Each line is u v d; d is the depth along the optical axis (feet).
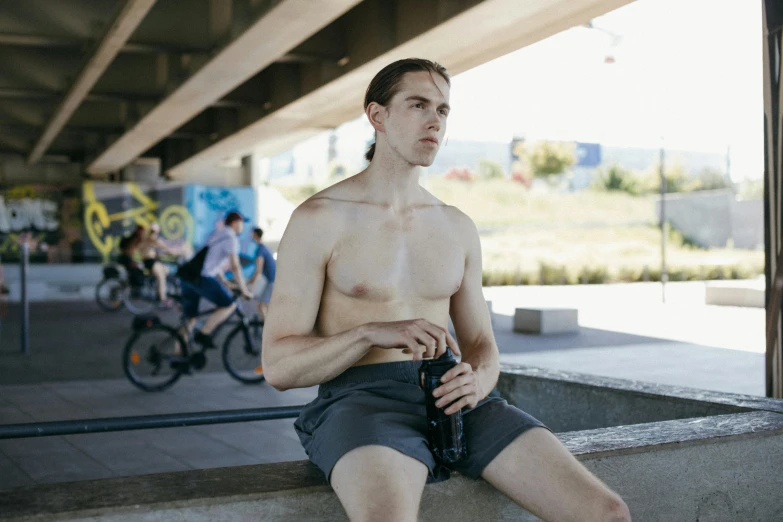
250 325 28.04
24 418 21.62
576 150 184.75
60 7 40.14
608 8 30.50
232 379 28.63
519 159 182.91
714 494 8.45
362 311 7.18
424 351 6.67
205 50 41.88
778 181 15.19
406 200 7.41
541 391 12.75
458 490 6.89
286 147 80.18
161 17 41.24
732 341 40.09
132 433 19.86
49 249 88.94
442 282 7.39
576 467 6.50
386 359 7.25
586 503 6.22
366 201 7.27
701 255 130.41
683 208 141.28
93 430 8.77
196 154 76.43
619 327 47.29
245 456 17.67
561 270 105.70
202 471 6.84
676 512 8.20
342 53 43.21
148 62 52.31
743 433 8.69
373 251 7.13
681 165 180.86
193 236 90.94
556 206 171.94
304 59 42.73
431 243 7.38
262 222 141.38
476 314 7.81
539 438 6.69
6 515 5.58
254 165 93.71
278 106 54.08
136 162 91.35
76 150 85.10
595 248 135.33
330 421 6.65
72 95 49.29
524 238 143.95
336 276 7.09
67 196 89.71
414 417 6.76
